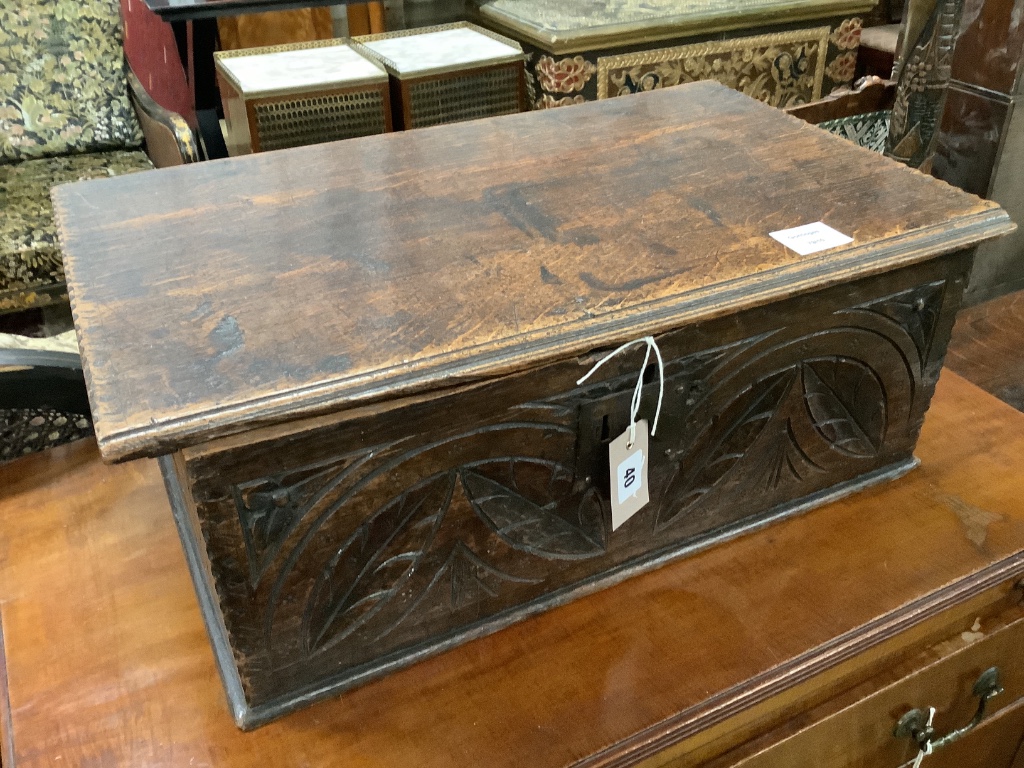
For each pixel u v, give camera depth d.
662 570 0.90
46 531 0.94
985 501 0.97
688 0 2.00
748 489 0.91
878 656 0.85
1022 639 0.95
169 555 0.91
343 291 0.73
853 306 0.82
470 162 0.97
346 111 1.58
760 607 0.85
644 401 0.76
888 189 0.89
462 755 0.72
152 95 2.20
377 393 0.63
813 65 2.06
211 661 0.80
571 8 1.94
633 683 0.78
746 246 0.79
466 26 1.92
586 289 0.73
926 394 0.96
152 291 0.74
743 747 0.81
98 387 0.62
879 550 0.91
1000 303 2.02
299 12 2.02
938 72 1.60
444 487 0.72
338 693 0.77
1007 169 1.88
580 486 0.79
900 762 0.95
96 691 0.77
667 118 1.08
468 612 0.81
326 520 0.67
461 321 0.69
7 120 1.93
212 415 0.59
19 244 1.69
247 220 0.85
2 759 0.77
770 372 0.82
